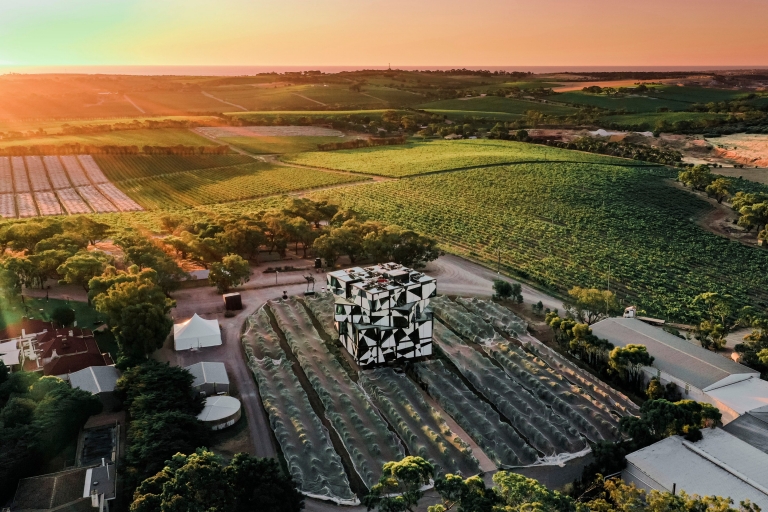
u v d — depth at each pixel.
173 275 116.75
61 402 67.06
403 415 76.38
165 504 47.00
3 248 138.38
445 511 50.00
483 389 82.94
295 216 159.50
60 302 110.38
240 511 51.06
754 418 70.19
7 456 59.22
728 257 145.00
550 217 175.50
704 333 96.12
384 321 87.75
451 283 126.44
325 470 64.88
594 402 78.94
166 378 74.44
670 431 66.06
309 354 92.50
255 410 76.75
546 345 96.88
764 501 55.47
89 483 56.88
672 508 49.28
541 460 67.62
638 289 124.38
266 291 120.81
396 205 190.50
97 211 194.12
